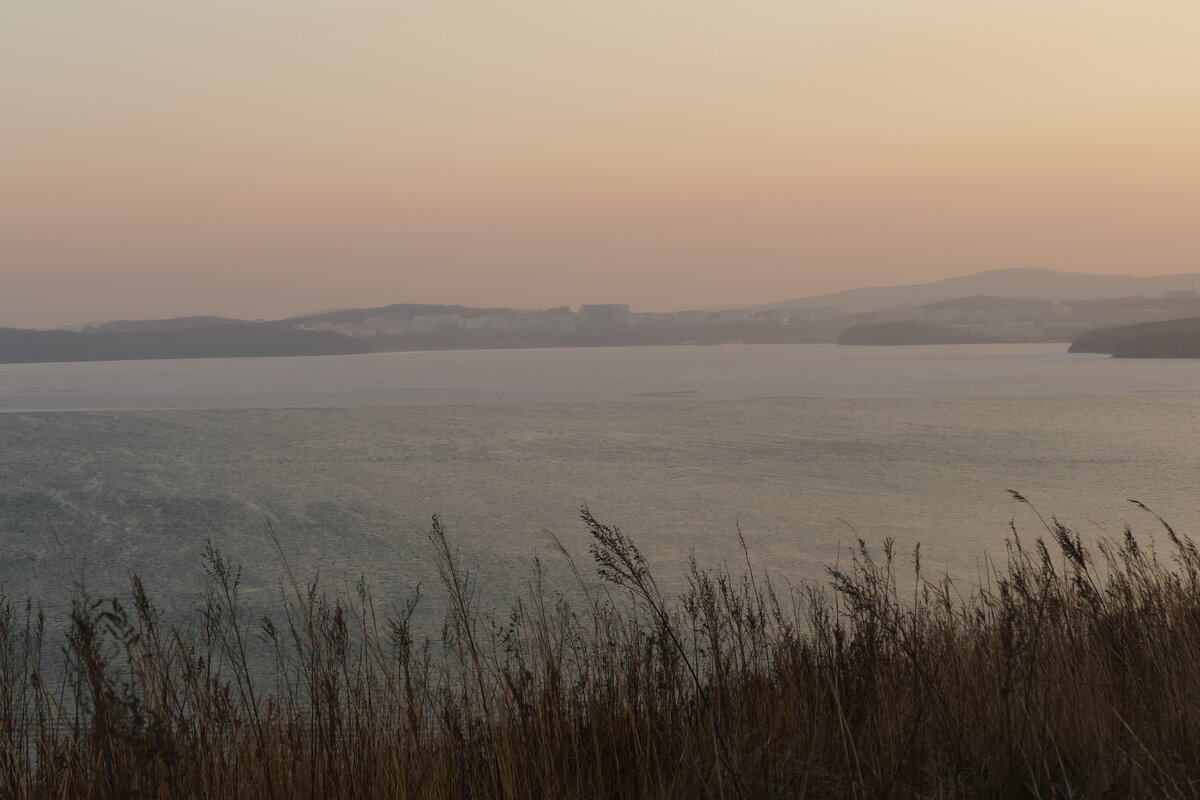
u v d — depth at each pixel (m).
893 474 49.78
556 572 23.97
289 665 8.53
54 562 27.09
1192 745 4.12
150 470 54.66
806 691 5.06
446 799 4.11
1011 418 87.69
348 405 112.69
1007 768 3.99
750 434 75.25
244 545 30.27
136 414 99.81
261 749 4.48
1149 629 5.54
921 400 112.12
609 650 5.34
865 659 4.83
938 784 3.85
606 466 54.91
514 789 4.11
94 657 3.74
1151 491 42.06
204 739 4.35
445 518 36.03
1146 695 4.62
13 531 33.69
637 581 4.91
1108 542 11.23
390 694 5.03
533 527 33.44
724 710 4.73
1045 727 4.16
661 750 4.52
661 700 4.79
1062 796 3.96
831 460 56.91
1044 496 40.69
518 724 4.60
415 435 76.69
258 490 45.56
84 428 83.88
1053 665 5.12
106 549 29.55
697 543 29.30
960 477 48.28
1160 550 19.48
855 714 4.48
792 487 44.88
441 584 22.11
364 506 39.88
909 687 5.00
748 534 31.14
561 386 154.25
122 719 3.67
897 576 18.55
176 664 5.98
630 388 145.88
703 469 52.94
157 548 29.75
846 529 32.03
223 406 112.44
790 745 4.28
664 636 4.87
